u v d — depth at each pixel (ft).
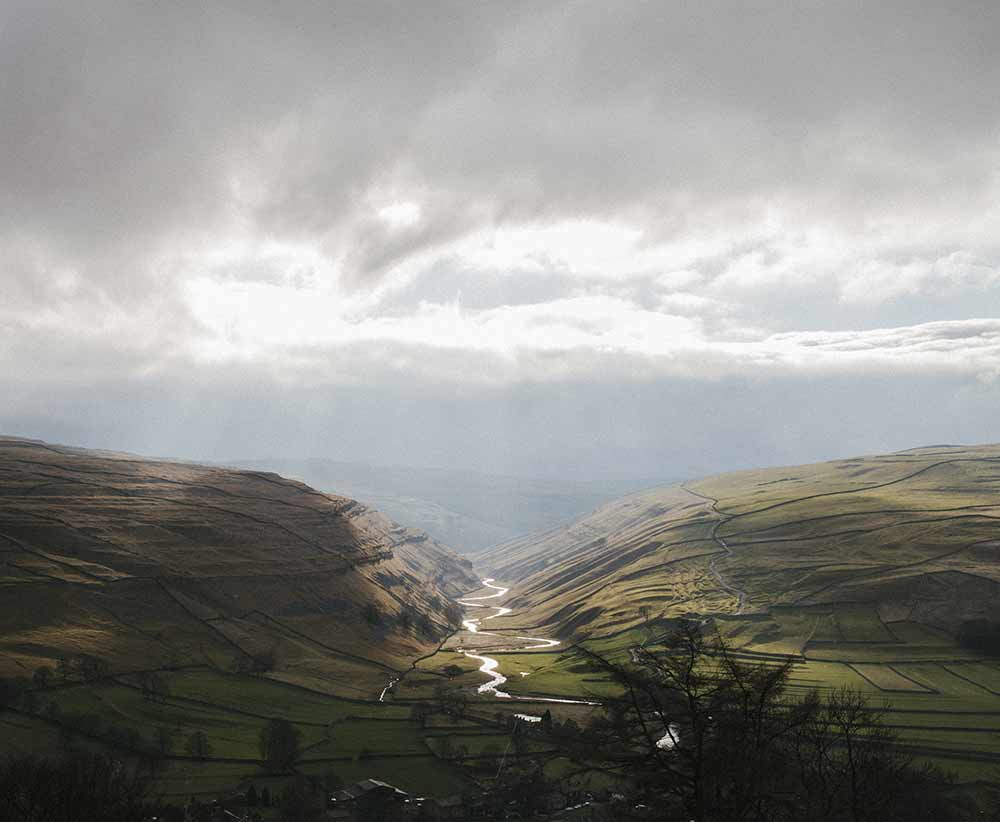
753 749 164.35
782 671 171.53
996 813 313.94
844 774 215.10
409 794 444.14
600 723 174.19
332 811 416.05
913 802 276.62
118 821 270.67
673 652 176.96
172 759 492.13
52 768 312.09
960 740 489.67
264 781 460.55
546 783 423.64
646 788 167.43
